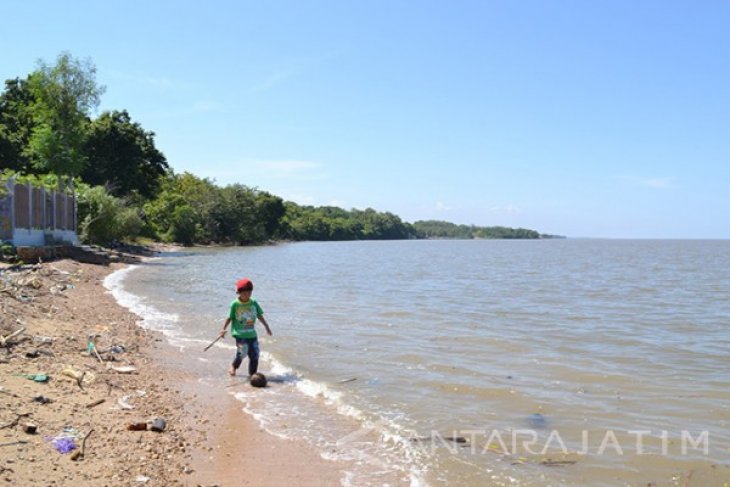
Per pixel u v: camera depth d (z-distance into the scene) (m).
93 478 5.20
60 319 12.44
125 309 16.17
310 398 8.45
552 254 88.94
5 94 57.09
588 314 18.66
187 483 5.47
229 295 20.95
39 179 42.31
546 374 9.97
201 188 93.50
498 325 15.74
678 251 113.62
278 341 12.69
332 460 6.20
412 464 6.10
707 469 5.91
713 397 8.55
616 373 10.09
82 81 38.47
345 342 12.68
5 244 23.48
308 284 27.94
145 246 57.91
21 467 5.07
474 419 7.52
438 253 84.88
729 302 22.98
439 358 11.16
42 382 7.76
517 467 6.00
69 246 30.92
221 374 9.73
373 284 28.98
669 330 15.38
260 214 109.81
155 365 9.99
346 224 186.62
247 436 6.86
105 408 7.26
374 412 7.80
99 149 56.28
